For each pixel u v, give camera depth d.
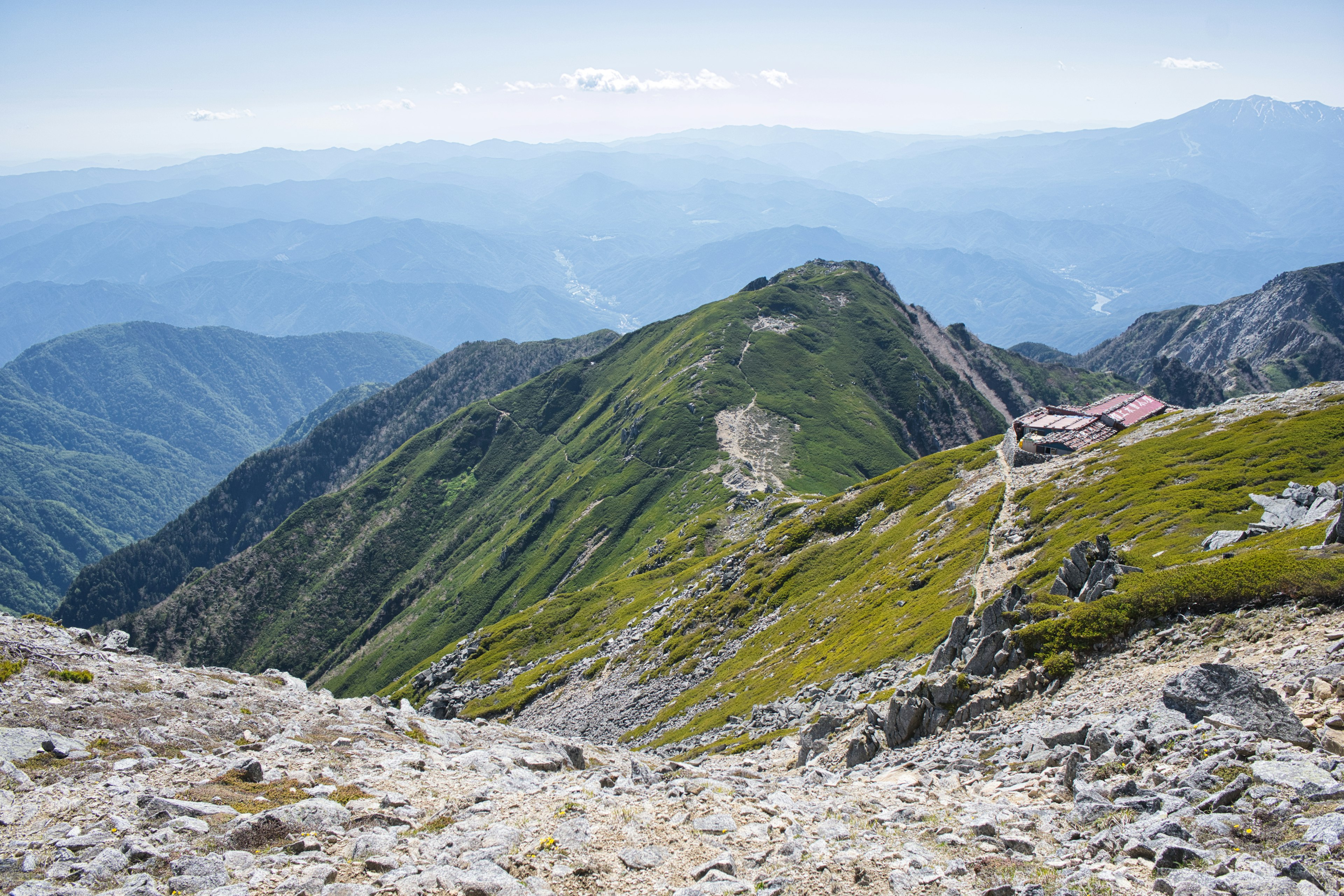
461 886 14.71
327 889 14.44
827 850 16.88
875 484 130.50
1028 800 20.19
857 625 77.75
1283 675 23.84
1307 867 12.14
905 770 28.47
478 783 23.61
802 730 51.03
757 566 121.62
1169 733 20.14
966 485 102.00
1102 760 20.64
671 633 120.44
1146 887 13.06
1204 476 63.12
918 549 89.81
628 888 15.23
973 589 63.00
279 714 30.47
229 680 36.16
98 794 19.47
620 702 109.31
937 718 34.72
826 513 125.62
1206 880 12.32
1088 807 17.44
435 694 149.12
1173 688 21.59
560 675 131.25
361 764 25.09
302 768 23.80
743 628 108.38
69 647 33.38
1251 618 29.44
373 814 19.09
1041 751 25.09
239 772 21.83
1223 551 41.53
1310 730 19.06
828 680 65.12
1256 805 14.91
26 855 15.85
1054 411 124.56
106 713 25.91
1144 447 80.19
